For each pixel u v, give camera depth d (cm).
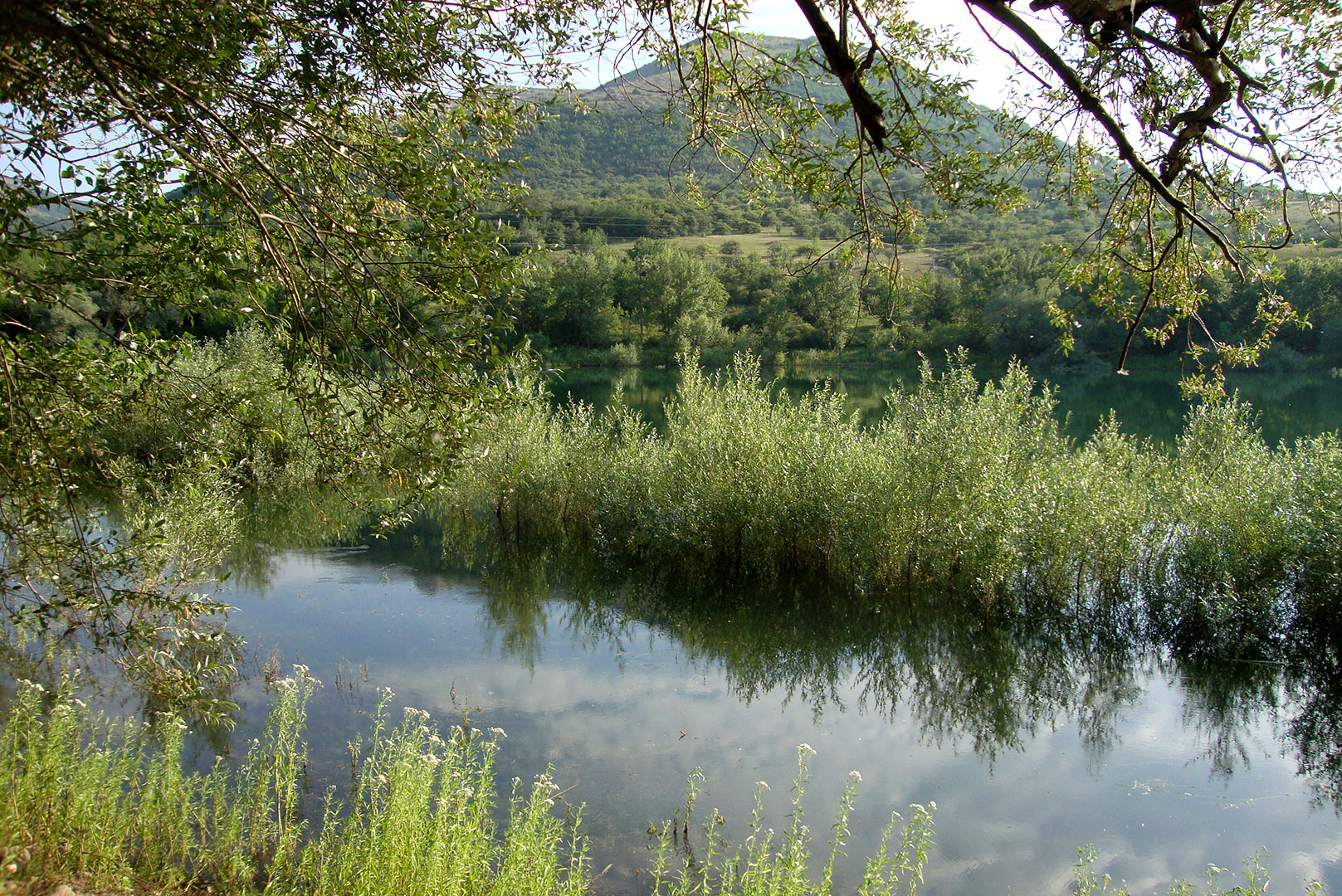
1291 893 585
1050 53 343
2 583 453
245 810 570
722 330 6112
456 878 459
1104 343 4616
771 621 1203
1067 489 1161
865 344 5444
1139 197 486
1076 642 1093
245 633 1066
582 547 1547
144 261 405
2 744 505
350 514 1722
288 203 392
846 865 608
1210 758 798
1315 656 1023
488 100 477
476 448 477
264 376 441
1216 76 367
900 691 968
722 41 436
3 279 393
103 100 394
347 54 421
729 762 768
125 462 479
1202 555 1073
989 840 648
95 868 481
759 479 1354
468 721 829
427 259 398
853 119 436
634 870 587
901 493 1238
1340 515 1002
